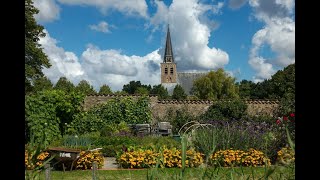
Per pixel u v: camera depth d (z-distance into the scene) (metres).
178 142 10.73
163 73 100.25
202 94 46.62
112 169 8.61
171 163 8.89
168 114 20.69
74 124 14.95
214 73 46.53
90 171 8.09
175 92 58.84
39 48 21.89
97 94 20.48
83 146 11.55
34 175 1.77
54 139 13.02
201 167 2.23
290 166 1.86
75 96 15.13
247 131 9.87
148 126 16.80
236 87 46.56
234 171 2.23
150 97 20.91
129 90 85.31
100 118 17.62
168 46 102.19
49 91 13.76
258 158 8.72
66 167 8.05
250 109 20.64
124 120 18.53
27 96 13.14
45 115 13.01
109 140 12.65
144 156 9.30
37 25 21.81
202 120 18.88
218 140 9.24
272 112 20.33
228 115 19.73
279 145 9.12
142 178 6.86
